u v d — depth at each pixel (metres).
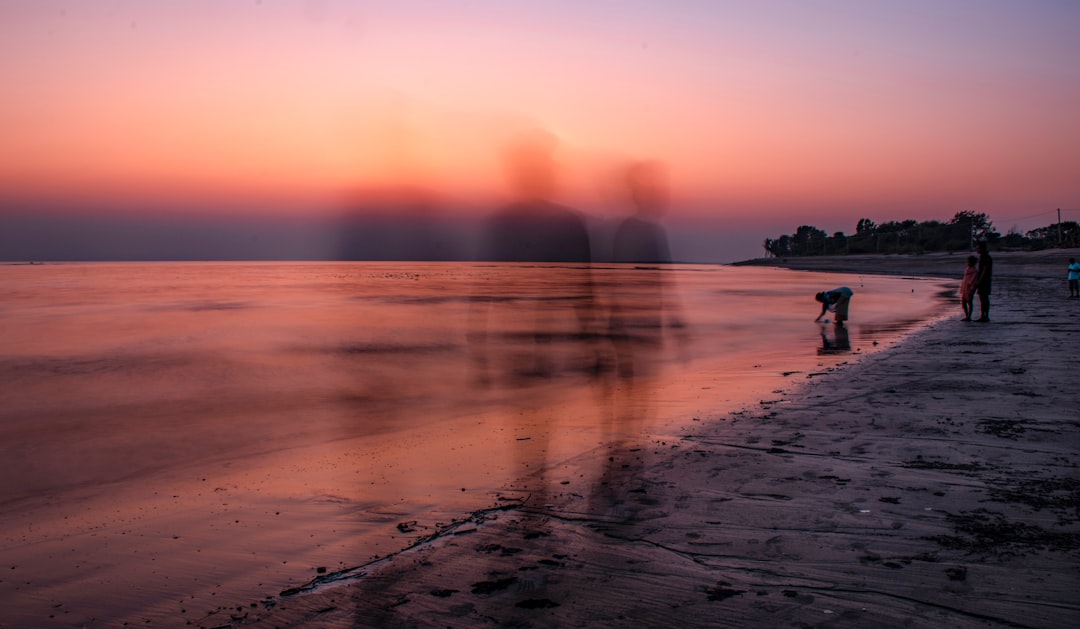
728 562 4.12
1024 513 4.69
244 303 32.47
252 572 4.36
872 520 4.68
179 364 14.12
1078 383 9.42
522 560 4.27
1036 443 6.45
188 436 8.35
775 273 84.25
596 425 8.20
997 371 10.63
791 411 8.34
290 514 5.46
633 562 4.18
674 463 6.24
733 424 7.76
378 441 7.92
